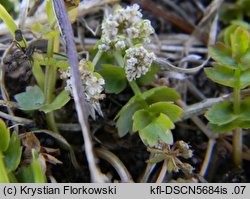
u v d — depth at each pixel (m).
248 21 0.14
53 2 0.09
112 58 0.11
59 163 0.10
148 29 0.10
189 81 0.13
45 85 0.10
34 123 0.11
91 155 0.08
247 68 0.10
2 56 0.11
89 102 0.09
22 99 0.10
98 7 0.12
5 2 0.12
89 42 0.12
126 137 0.11
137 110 0.10
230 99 0.11
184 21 0.14
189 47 0.13
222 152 0.11
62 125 0.11
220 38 0.13
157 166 0.11
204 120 0.12
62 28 0.09
